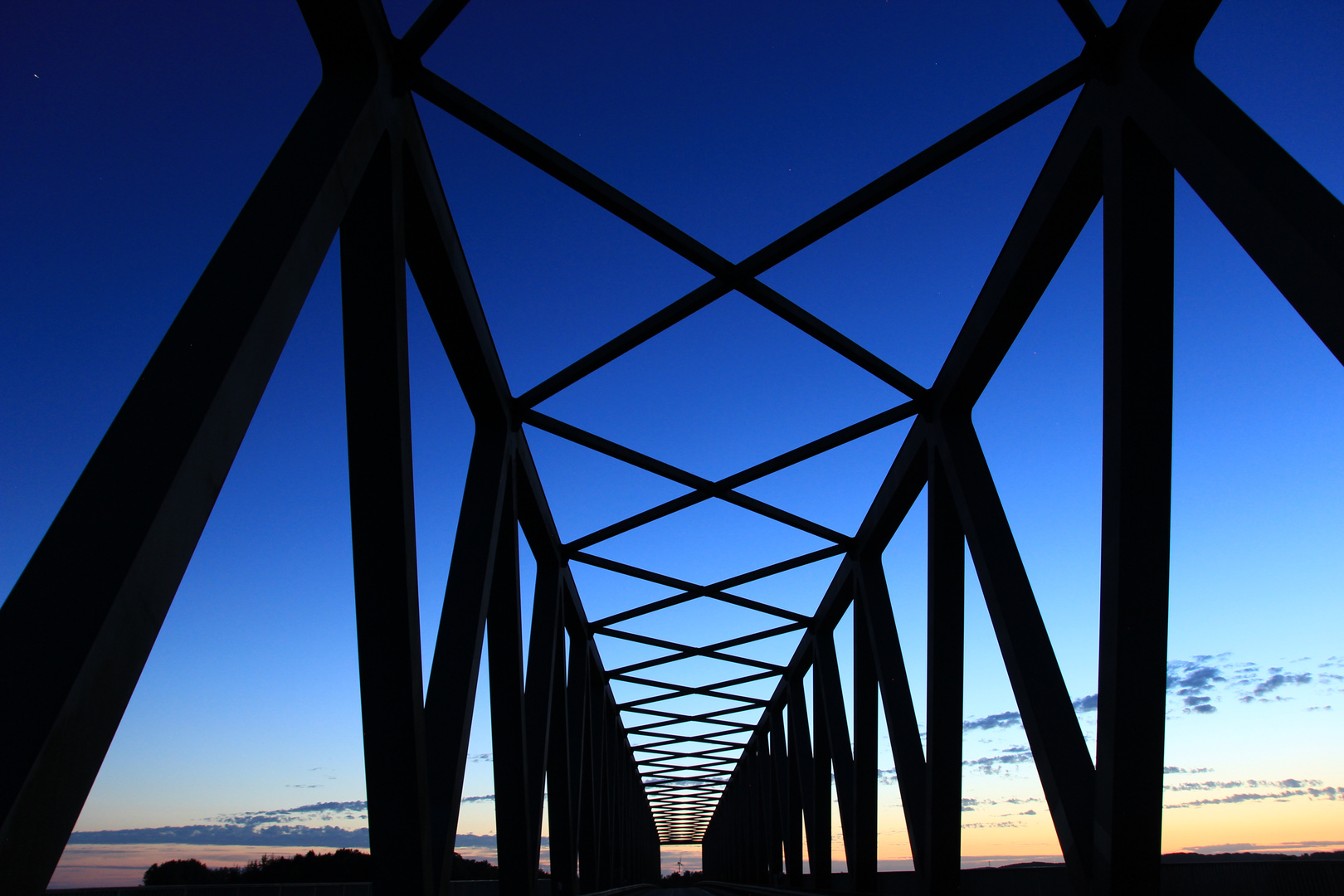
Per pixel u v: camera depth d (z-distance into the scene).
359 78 7.66
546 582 22.03
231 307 5.17
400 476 7.99
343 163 6.54
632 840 61.34
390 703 8.25
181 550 4.53
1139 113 8.02
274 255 5.50
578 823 26.22
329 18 7.30
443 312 12.22
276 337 5.38
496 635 15.63
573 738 27.45
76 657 3.85
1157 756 8.76
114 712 4.10
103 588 4.04
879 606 21.22
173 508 4.38
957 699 15.34
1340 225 5.95
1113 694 8.72
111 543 4.18
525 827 15.56
